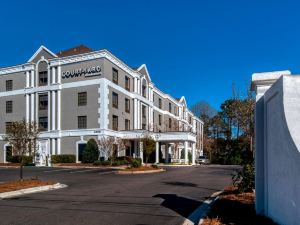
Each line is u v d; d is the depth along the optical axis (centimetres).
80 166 3328
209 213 826
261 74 836
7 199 1228
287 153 614
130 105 4362
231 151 4812
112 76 3891
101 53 3716
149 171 2738
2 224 812
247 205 923
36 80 4069
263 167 820
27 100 4088
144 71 4850
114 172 2661
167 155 4769
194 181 1955
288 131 602
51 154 3828
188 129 6869
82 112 3756
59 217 891
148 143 3594
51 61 3978
